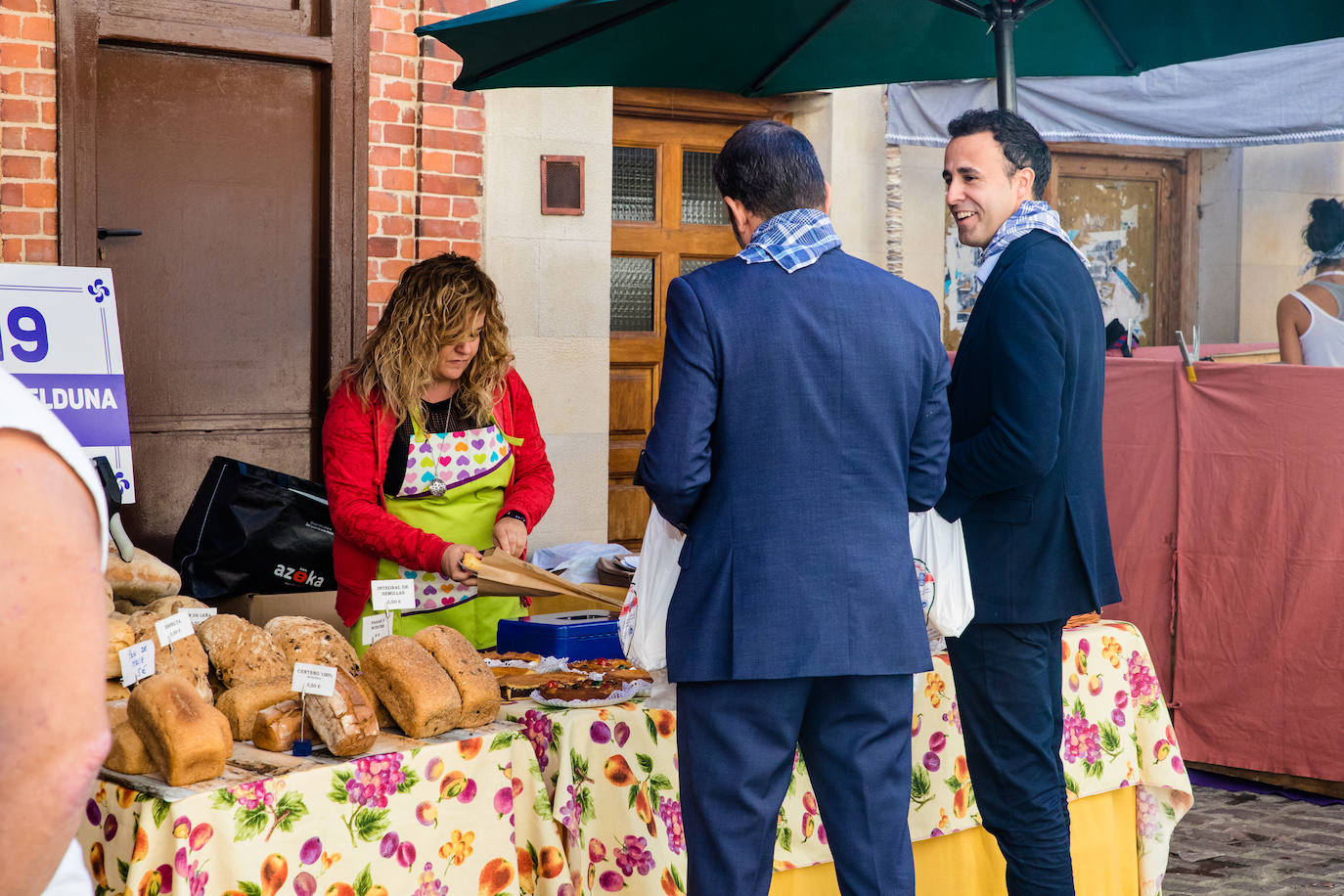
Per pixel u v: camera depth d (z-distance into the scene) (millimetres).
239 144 4746
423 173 5031
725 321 2229
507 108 5211
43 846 947
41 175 4305
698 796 2283
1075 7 4227
